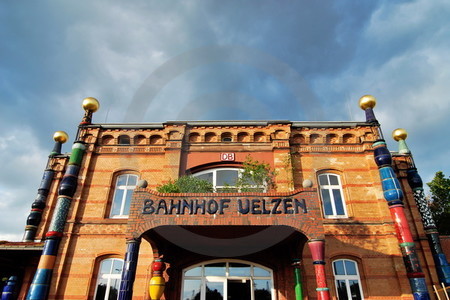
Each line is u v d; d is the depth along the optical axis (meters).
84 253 11.53
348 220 11.82
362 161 13.14
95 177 13.09
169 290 10.73
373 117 13.68
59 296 10.84
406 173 13.56
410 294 10.50
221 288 11.23
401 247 10.60
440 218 22.12
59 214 11.37
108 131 14.02
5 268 12.48
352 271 11.26
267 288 11.20
